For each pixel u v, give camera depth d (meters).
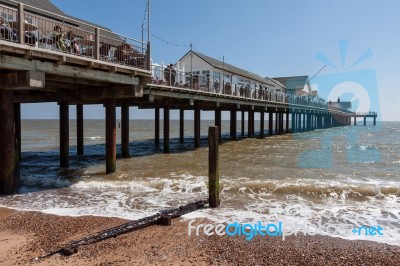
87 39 10.99
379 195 10.91
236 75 33.84
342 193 11.02
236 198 10.47
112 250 6.36
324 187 11.47
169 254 6.26
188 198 10.39
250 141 32.09
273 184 11.92
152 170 15.10
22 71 8.85
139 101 18.56
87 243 6.56
